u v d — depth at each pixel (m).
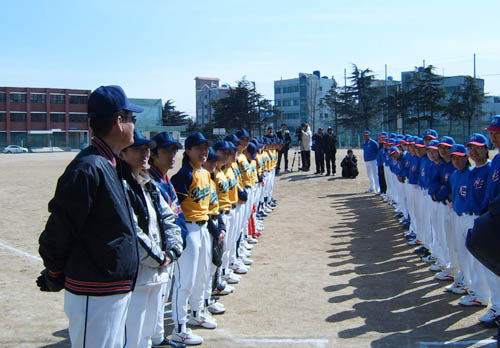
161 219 3.89
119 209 2.96
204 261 5.40
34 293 6.88
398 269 8.01
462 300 6.18
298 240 10.41
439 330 5.38
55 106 77.81
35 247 9.67
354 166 21.72
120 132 3.11
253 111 69.50
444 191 6.98
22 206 15.29
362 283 7.25
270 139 14.97
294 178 22.39
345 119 65.44
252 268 8.20
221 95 108.19
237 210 7.45
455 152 6.15
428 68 54.25
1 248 9.59
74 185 2.77
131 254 3.04
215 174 6.44
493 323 5.40
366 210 14.22
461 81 61.59
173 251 3.88
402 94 56.88
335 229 11.59
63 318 5.91
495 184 5.43
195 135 5.21
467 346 4.93
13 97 74.62
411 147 9.44
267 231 11.48
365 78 64.19
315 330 5.43
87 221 2.90
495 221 3.93
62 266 2.95
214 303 6.10
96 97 3.06
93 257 2.91
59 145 77.44
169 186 4.53
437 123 56.09
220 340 5.16
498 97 66.69
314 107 82.25
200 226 5.23
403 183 11.30
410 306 6.21
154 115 84.31
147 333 3.99
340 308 6.16
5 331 5.46
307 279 7.50
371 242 10.09
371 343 5.05
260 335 5.30
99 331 2.94
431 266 7.88
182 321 5.05
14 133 75.00
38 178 24.42
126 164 3.67
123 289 3.00
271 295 6.73
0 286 7.18
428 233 8.52
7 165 34.78
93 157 2.92
